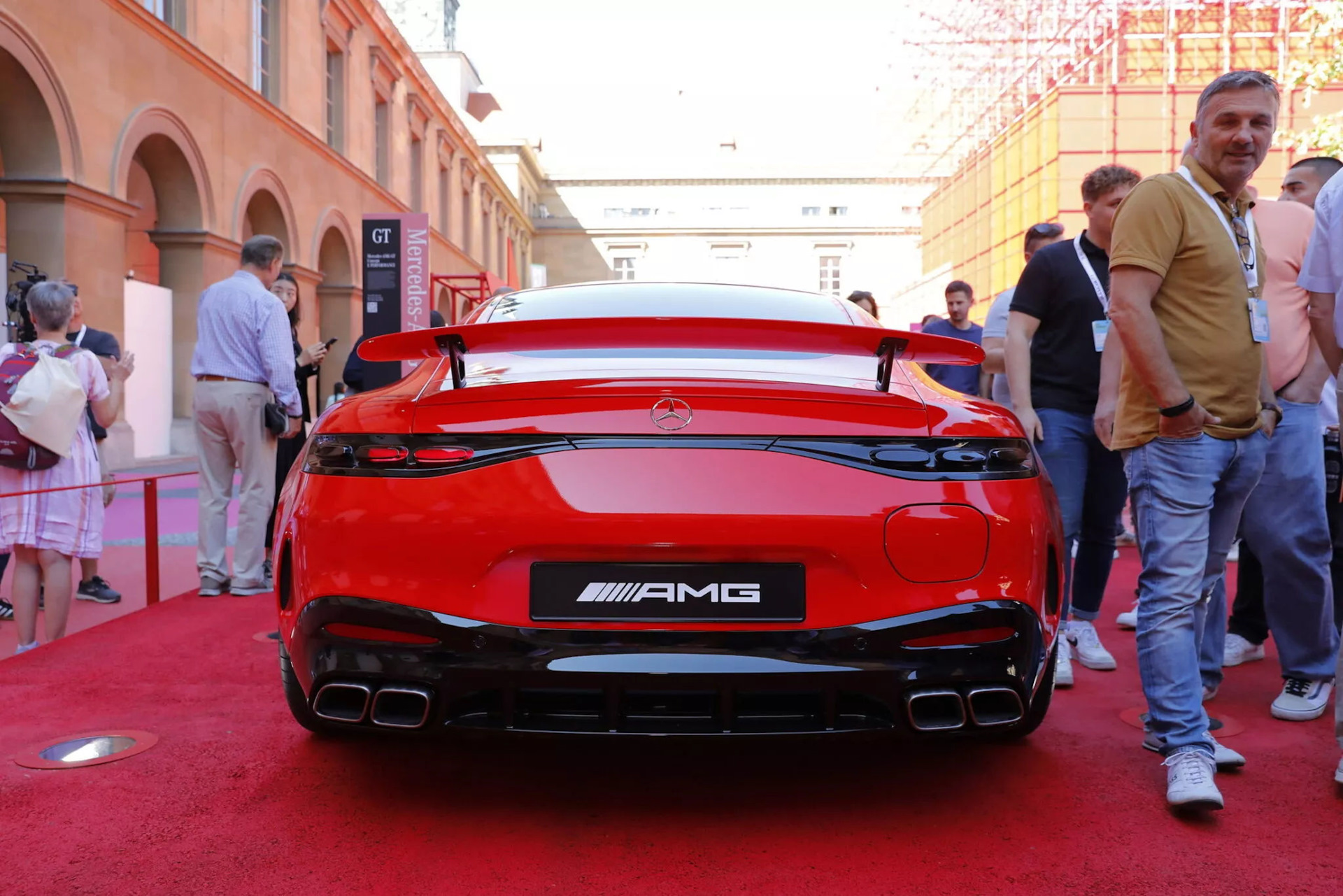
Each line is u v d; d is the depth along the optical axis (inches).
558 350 98.8
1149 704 99.7
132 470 504.7
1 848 80.7
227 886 74.4
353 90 898.1
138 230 797.2
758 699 80.0
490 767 100.1
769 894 73.4
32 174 439.2
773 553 78.4
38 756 102.9
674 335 81.8
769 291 121.0
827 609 78.6
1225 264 95.5
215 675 134.6
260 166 665.0
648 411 79.9
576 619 78.2
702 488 78.2
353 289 882.8
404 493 80.0
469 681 78.4
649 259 2122.3
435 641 78.3
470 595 78.6
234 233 631.2
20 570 151.2
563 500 78.1
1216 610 125.7
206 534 188.2
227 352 183.3
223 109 614.2
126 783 95.3
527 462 79.1
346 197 863.7
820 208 2113.7
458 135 1304.1
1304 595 116.6
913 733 80.4
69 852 80.1
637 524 77.5
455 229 1316.4
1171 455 96.0
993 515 81.0
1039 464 96.0
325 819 86.9
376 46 950.4
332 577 80.9
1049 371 139.1
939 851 81.0
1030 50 1113.4
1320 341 110.7
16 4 409.1
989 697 83.5
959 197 1316.4
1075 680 135.6
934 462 80.9
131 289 547.5
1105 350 109.7
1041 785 95.6
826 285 2116.1
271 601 183.8
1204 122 96.3
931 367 277.6
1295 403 116.8
